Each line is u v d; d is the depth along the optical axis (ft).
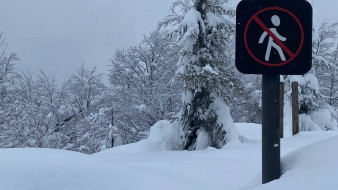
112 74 84.84
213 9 42.75
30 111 66.33
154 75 81.51
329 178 8.50
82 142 69.72
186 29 42.27
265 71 11.00
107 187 15.52
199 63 42.14
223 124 40.11
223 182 21.02
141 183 16.55
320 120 52.70
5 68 67.05
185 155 32.07
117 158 33.53
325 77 82.38
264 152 11.41
